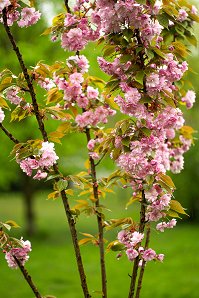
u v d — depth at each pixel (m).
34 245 14.37
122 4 2.84
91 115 3.41
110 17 2.92
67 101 3.39
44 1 9.02
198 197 17.53
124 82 3.09
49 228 17.66
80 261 3.12
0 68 11.51
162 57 2.93
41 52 11.75
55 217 21.14
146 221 3.15
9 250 3.15
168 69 3.10
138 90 3.09
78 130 3.56
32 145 3.06
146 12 3.00
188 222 17.91
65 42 3.23
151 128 3.09
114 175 3.27
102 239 3.40
